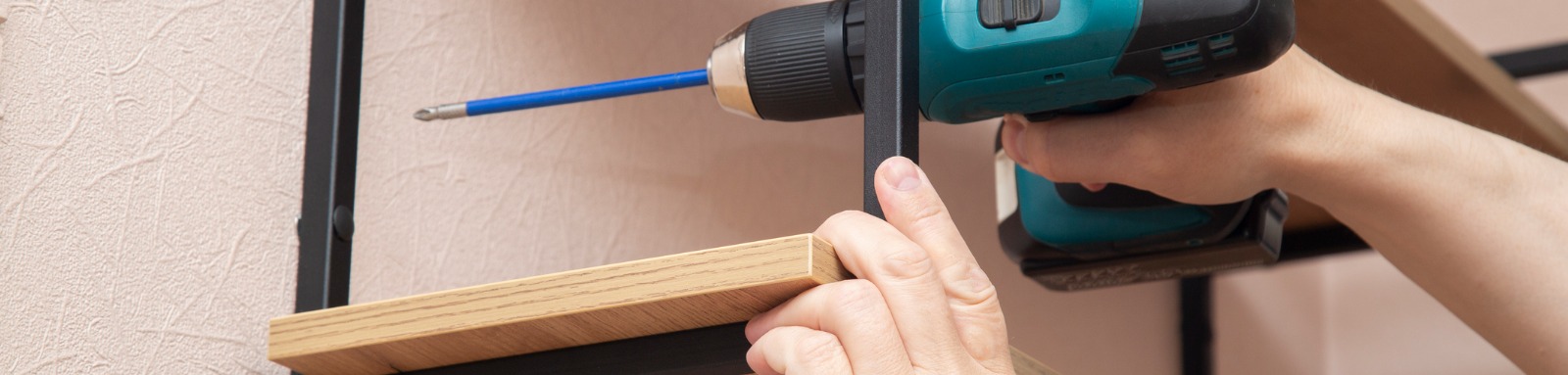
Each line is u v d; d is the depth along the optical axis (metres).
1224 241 0.69
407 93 0.63
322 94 0.59
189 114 0.55
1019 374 0.49
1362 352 1.69
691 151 0.81
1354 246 1.18
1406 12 0.84
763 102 0.54
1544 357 0.64
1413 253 0.64
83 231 0.50
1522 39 1.59
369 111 0.61
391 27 0.63
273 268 0.57
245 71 0.57
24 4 0.49
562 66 0.73
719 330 0.44
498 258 0.67
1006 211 0.79
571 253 0.71
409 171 0.63
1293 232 1.22
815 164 0.92
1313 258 1.24
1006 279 1.05
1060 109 0.57
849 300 0.38
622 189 0.75
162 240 0.53
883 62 0.44
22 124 0.48
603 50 0.75
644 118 0.78
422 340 0.44
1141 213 0.70
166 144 0.53
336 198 0.57
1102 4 0.47
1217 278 1.42
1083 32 0.47
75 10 0.51
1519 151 0.64
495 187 0.67
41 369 0.47
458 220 0.65
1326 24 0.86
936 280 0.40
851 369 0.39
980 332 0.41
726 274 0.39
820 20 0.52
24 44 0.49
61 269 0.49
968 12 0.49
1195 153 0.56
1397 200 0.60
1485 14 1.62
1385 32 0.87
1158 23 0.46
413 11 0.64
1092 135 0.57
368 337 0.45
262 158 0.57
